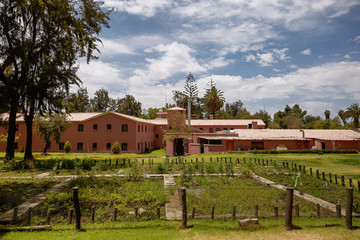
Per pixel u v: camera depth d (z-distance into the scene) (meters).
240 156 26.02
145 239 5.92
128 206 9.00
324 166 19.31
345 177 14.84
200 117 80.19
